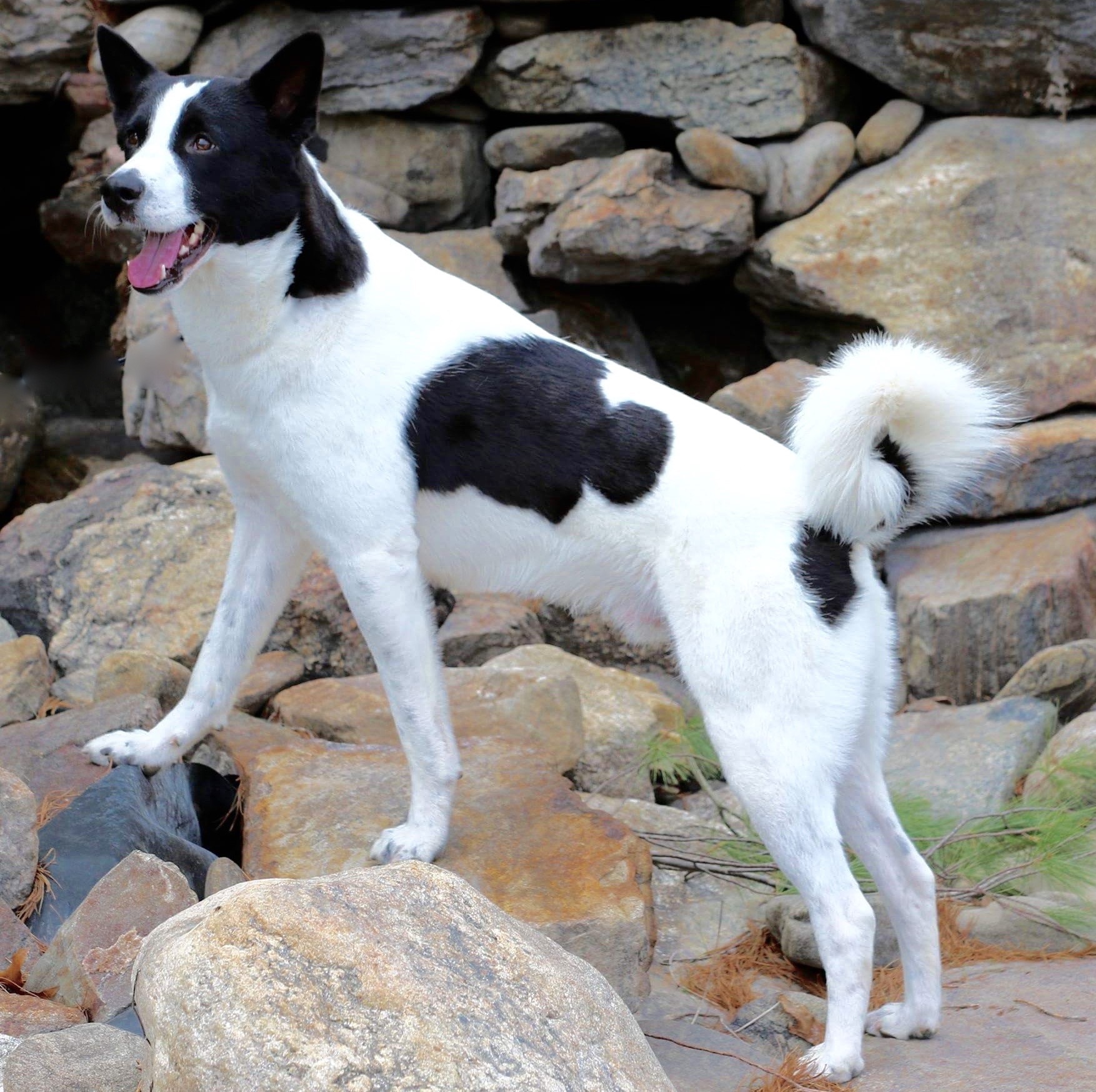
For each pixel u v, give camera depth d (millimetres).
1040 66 7148
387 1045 2113
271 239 3381
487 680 5188
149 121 3344
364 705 4953
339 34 7473
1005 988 3613
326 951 2217
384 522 3521
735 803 5223
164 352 7066
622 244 7242
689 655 3328
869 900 4102
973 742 5262
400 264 3609
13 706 4840
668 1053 3283
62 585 5672
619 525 3463
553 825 3918
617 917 3512
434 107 7746
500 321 3641
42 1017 2871
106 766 3994
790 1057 3164
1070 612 6234
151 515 5941
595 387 3541
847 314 7211
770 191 7434
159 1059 2141
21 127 9078
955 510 6637
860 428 3072
